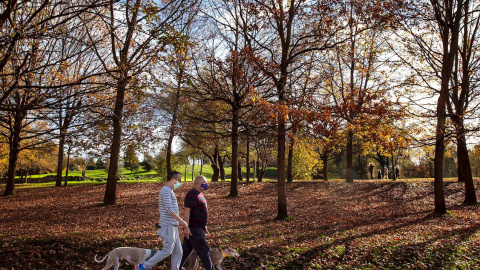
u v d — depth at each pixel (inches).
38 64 393.1
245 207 672.4
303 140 697.0
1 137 1003.9
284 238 385.4
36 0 348.2
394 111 494.9
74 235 368.2
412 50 693.3
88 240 346.0
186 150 1270.9
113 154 673.6
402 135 509.4
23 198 804.0
